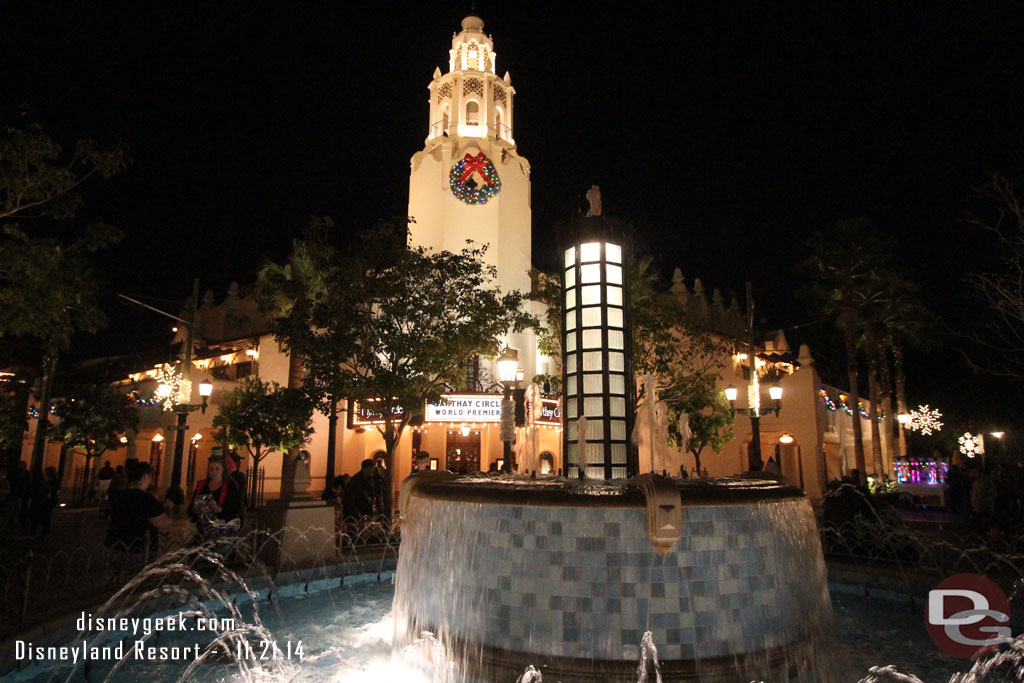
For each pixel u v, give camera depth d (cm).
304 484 1056
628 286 865
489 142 3559
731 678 554
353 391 1647
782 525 624
